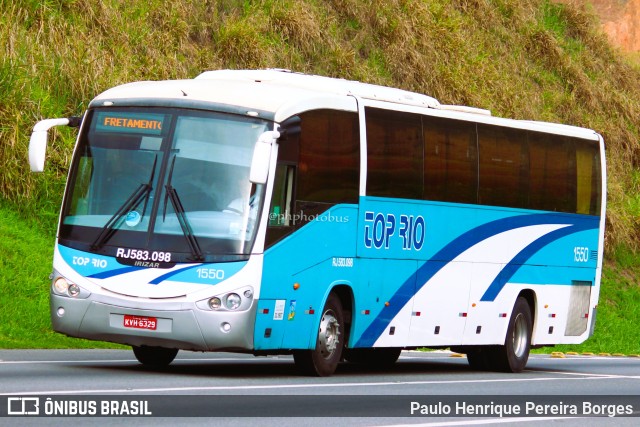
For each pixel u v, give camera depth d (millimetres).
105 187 19078
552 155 27672
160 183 18844
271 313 19078
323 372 20719
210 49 37969
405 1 47250
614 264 48562
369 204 21719
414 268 23125
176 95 19328
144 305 18375
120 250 18672
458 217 24406
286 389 17484
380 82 43188
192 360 23641
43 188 30344
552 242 27688
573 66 55188
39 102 30766
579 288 28906
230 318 18391
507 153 26062
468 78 47125
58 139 31250
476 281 25062
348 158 21188
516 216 26312
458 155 24453
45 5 33000
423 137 23391
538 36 55312
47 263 27688
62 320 18875
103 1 34875
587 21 58938
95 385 16125
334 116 20875
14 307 24766
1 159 29672
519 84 51625
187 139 19000
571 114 53219
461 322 24688
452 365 28031
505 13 55469
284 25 40969
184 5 38219
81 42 32875
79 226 19031
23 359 20156
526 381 22688
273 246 19078
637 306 45844
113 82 32812
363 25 44938
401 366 26594
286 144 19531
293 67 40125
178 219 18625
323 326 20672
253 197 18859
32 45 31969
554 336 28094
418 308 23328
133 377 17906
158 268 18484
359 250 21469
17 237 28422
